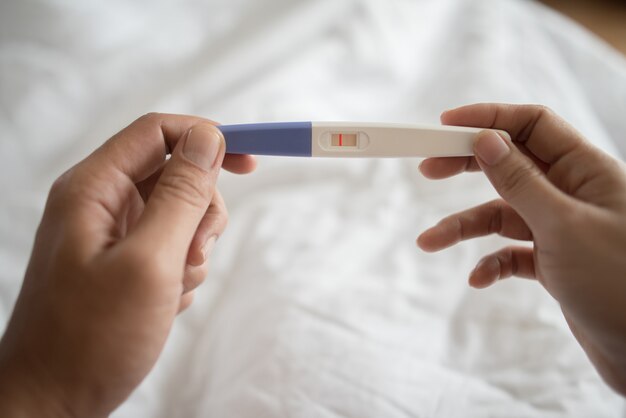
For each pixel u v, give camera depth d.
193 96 0.47
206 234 0.36
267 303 0.39
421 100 0.51
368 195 0.46
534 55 0.51
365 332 0.38
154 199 0.32
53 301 0.32
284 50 0.49
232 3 0.49
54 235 0.33
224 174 0.46
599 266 0.32
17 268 0.41
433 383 0.36
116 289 0.31
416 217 0.45
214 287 0.42
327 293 0.39
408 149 0.36
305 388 0.36
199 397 0.38
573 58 0.54
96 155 0.35
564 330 0.38
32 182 0.44
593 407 0.36
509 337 0.38
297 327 0.38
